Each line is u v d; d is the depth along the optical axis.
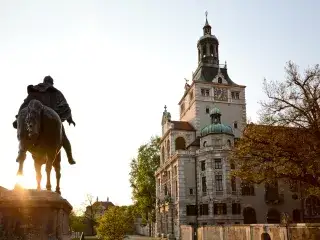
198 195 65.62
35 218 6.55
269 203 64.81
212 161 64.00
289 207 65.62
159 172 79.94
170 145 74.75
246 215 63.66
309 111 30.33
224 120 76.94
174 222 68.75
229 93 78.50
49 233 6.58
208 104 76.94
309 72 31.48
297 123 30.97
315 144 29.84
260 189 64.81
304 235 30.66
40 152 7.97
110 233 44.81
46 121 7.72
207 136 67.38
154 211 85.44
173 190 70.25
